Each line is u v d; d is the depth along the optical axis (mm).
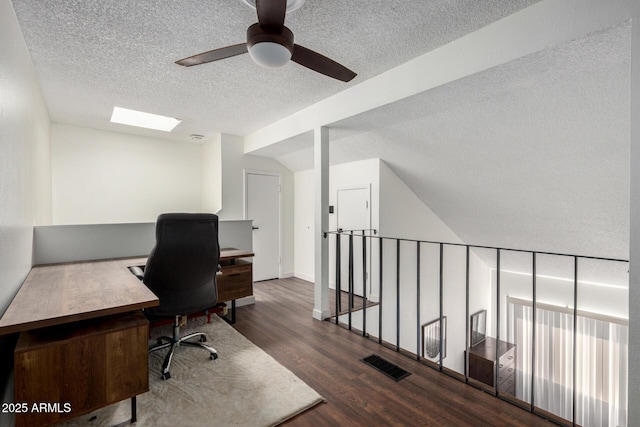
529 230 4246
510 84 2232
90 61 2428
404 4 1782
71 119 3848
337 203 4785
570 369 4809
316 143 3332
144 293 1807
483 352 5281
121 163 4453
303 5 1777
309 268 5266
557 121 2541
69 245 2896
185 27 2002
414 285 4660
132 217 4531
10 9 1737
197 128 4328
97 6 1789
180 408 1797
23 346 1381
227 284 3141
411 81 2428
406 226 4539
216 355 2389
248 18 1913
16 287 1878
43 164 3188
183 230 2080
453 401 1891
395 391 1992
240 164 4820
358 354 2504
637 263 1438
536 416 1748
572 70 2021
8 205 1693
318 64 1892
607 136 2479
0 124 1522
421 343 4766
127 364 1599
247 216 4926
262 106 3441
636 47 1459
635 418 1440
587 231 3727
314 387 2033
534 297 1906
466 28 2020
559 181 3166
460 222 4883
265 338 2820
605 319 4434
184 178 5031
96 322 1642
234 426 1659
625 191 2934
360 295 4438
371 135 3645
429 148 3531
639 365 1426
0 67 1531
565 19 1683
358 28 2008
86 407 1490
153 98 3189
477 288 5762
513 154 3094
